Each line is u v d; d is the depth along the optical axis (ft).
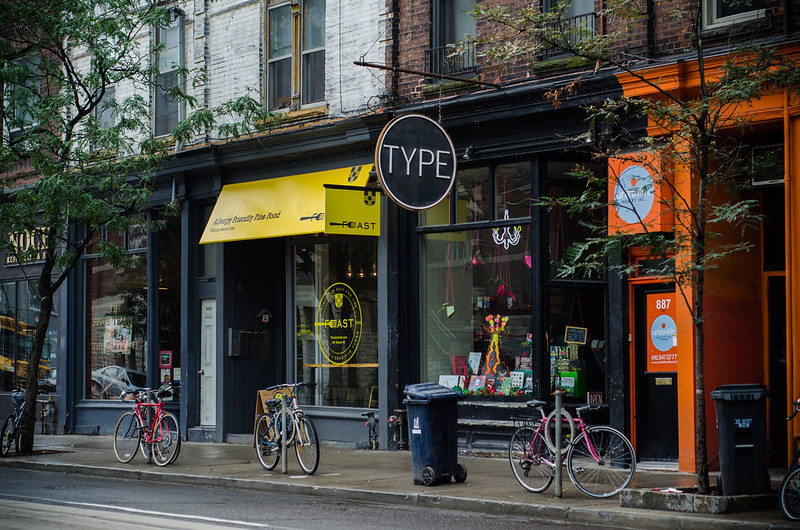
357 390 55.88
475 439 49.44
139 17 56.18
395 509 35.01
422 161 47.16
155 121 66.28
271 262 63.00
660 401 43.68
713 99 33.12
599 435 35.55
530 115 46.42
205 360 63.16
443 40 51.65
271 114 54.80
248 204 58.34
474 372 49.98
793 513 29.76
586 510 32.09
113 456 53.31
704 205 33.01
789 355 38.42
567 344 47.03
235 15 61.87
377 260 54.03
